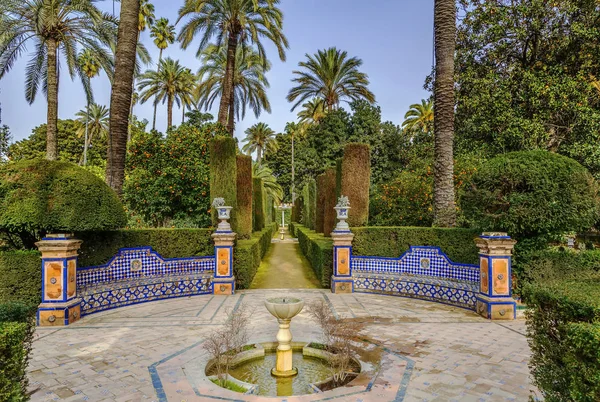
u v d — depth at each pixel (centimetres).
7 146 1460
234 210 967
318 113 3067
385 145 2419
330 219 1290
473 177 719
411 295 784
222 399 329
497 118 1093
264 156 4481
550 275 628
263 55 1830
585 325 218
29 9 1301
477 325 581
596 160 991
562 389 233
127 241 772
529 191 643
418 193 1111
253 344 476
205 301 758
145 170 1177
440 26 866
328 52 2419
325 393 340
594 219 624
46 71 1483
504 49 1170
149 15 2825
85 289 673
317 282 1002
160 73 2906
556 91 1034
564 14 1068
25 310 279
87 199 631
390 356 439
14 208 579
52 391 348
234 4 1591
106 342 496
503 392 343
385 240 864
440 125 862
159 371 394
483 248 646
